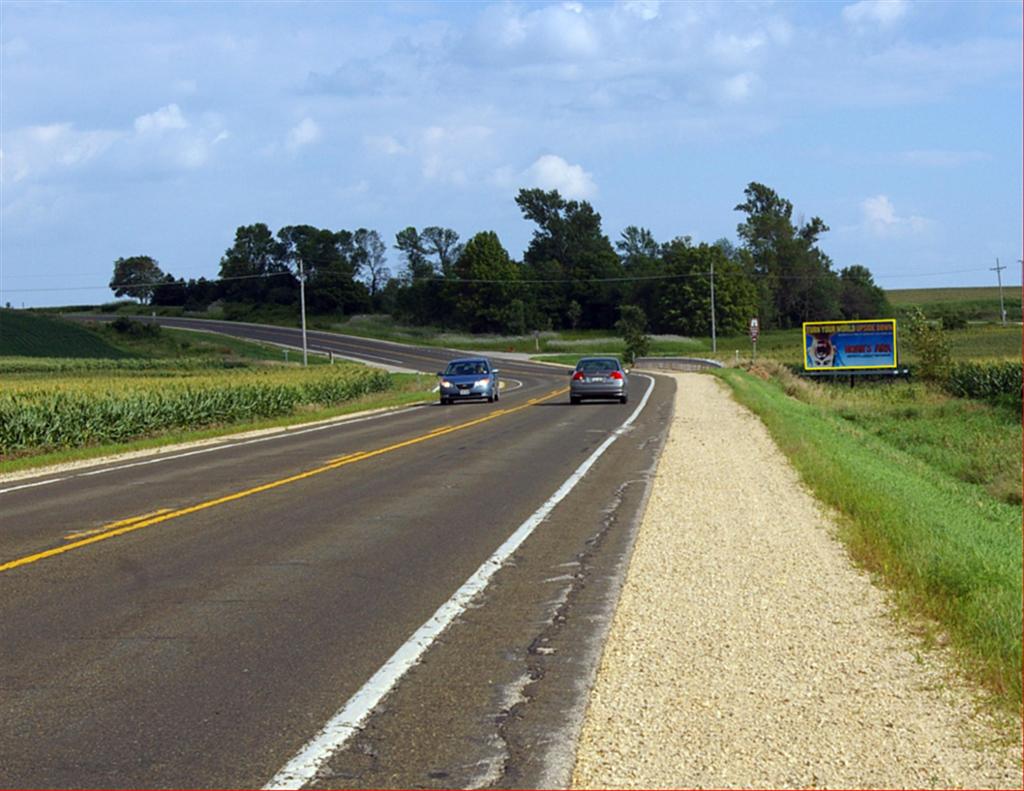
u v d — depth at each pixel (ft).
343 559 34.58
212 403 107.14
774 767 16.70
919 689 20.17
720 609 26.66
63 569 33.40
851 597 27.45
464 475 56.85
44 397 90.48
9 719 19.84
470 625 26.25
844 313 520.83
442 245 640.58
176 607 28.32
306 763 17.53
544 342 428.15
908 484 56.44
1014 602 24.71
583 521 41.68
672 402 121.90
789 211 547.49
